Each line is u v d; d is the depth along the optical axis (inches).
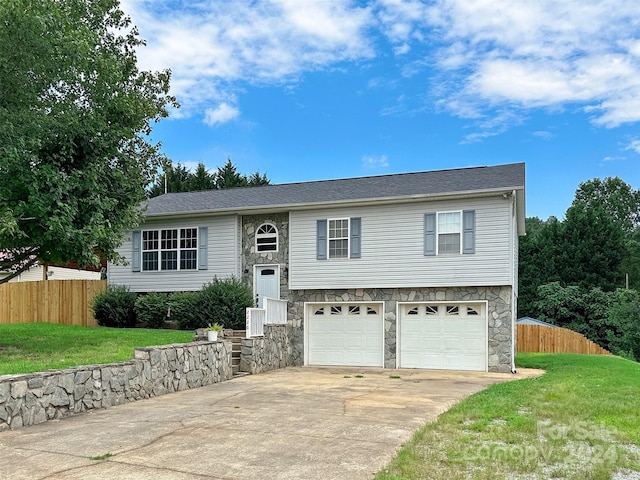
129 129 557.9
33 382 295.1
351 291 697.6
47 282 829.8
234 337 591.5
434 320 661.3
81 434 266.5
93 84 513.3
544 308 1302.9
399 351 668.7
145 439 256.2
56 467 209.8
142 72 662.5
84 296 808.3
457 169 775.7
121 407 349.1
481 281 627.2
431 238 654.5
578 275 1336.1
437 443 254.7
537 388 433.1
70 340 559.5
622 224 1899.6
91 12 566.9
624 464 228.2
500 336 623.8
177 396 402.0
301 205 703.1
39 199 442.0
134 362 380.8
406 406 357.4
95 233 466.9
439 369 649.6
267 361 617.6
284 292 729.0
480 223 633.6
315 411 334.6
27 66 455.2
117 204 534.3
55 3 455.8
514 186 608.4
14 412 281.6
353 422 299.3
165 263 780.0
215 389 442.9
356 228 692.1
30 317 834.2
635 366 636.7
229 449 238.2
